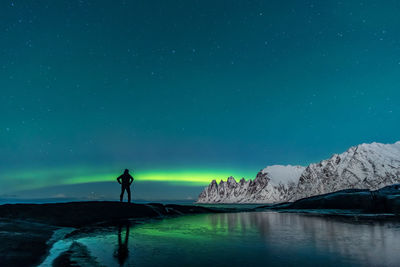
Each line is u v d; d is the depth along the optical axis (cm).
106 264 419
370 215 1564
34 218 961
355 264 402
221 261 434
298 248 538
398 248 528
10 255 455
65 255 485
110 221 1144
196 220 1261
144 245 583
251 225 1011
